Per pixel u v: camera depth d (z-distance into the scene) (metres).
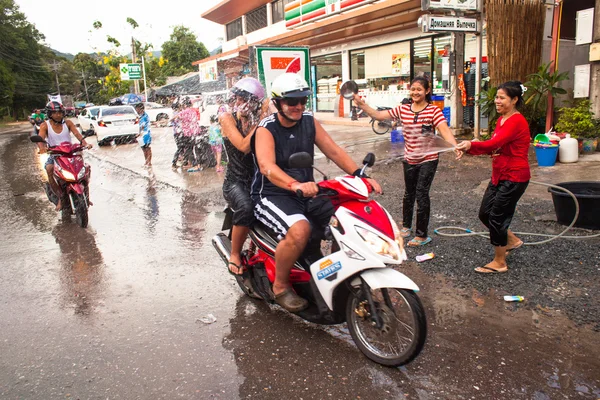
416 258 4.65
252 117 3.95
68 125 6.84
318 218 3.36
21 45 62.31
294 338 3.45
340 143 12.14
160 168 11.15
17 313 4.04
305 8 17.62
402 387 2.82
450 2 9.56
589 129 9.08
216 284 4.47
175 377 3.03
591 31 8.84
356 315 3.15
